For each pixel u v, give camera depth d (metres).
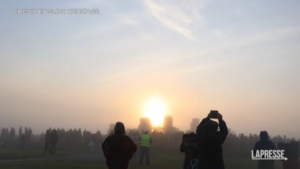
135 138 28.25
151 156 34.34
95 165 20.69
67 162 22.20
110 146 8.79
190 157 9.34
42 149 43.66
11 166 18.75
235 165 24.45
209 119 7.92
